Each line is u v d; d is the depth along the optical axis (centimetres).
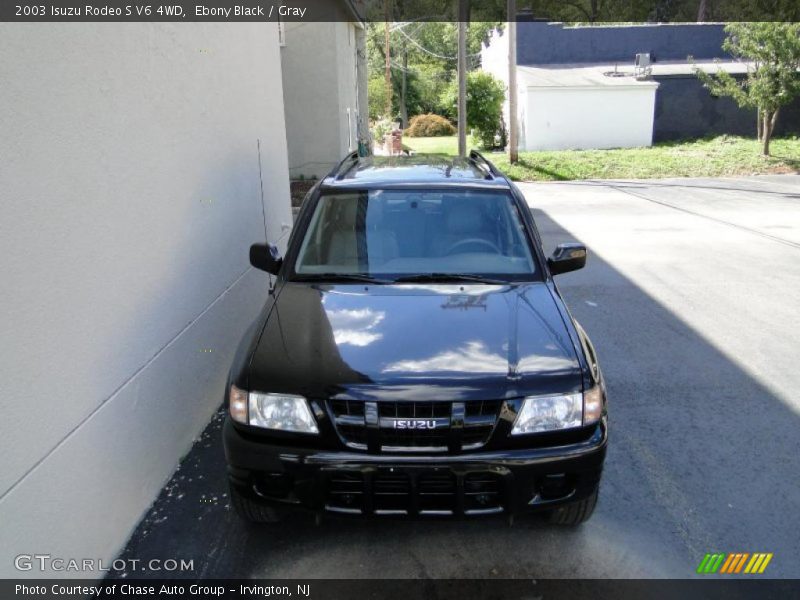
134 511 327
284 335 317
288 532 327
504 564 306
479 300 348
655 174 2025
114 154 309
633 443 415
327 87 1446
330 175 456
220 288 470
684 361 549
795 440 418
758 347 580
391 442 278
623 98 2506
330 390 280
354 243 397
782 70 2041
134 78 331
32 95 245
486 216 409
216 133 463
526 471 279
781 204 1423
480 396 278
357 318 330
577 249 407
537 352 302
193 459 390
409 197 418
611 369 534
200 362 423
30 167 243
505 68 2928
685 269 863
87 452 281
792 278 811
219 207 468
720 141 2477
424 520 283
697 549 316
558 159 2233
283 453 281
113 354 306
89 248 285
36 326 246
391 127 2938
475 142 2950
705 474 380
